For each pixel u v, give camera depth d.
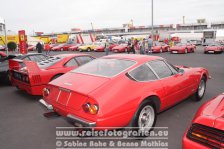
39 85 5.41
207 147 2.07
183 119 4.30
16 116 4.63
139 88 3.35
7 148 3.31
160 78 3.83
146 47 20.11
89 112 2.89
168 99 3.97
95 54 23.72
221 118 2.12
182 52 22.12
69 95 3.21
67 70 5.98
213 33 47.97
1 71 7.31
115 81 3.22
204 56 18.92
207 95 6.00
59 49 32.81
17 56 8.07
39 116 4.62
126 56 4.07
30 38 36.56
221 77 8.75
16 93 6.58
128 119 3.15
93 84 3.19
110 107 2.92
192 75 4.84
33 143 3.46
